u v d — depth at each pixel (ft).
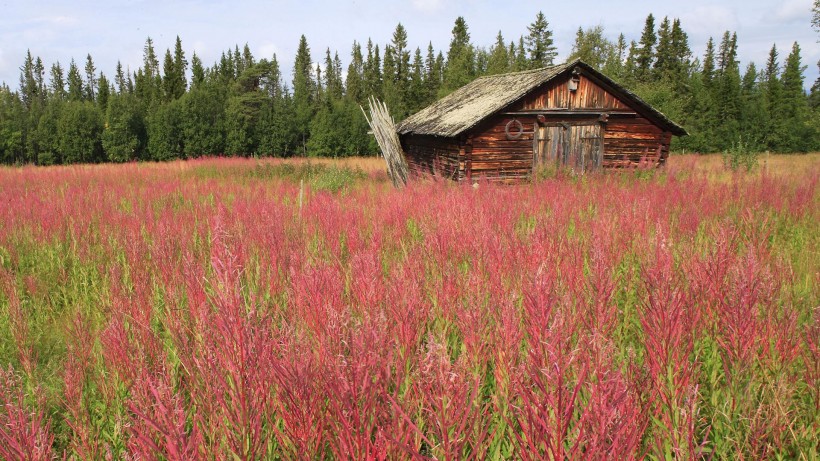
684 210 27.17
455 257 18.45
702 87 197.16
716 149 177.78
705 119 181.98
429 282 15.81
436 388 7.13
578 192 37.11
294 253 18.94
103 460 9.34
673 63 223.10
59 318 18.28
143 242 22.81
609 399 6.77
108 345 12.28
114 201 37.52
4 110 174.70
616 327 12.87
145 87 238.07
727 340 11.16
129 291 16.52
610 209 27.12
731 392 10.07
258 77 220.84
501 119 56.03
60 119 168.25
